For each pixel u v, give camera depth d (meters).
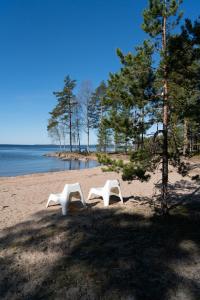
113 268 4.12
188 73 5.36
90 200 8.54
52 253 4.67
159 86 5.71
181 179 12.27
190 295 3.45
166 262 4.28
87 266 4.19
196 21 5.20
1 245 5.05
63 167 26.91
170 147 5.83
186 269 4.06
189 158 5.94
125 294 3.49
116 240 5.18
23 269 4.14
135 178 5.75
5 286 3.70
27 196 9.68
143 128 5.77
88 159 36.50
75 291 3.56
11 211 7.40
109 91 5.75
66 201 7.00
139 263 4.26
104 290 3.57
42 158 41.59
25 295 3.50
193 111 5.25
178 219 6.25
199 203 7.82
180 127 5.70
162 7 5.47
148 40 5.69
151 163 5.84
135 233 5.50
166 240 5.10
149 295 3.46
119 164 5.70
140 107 5.71
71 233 5.59
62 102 40.38
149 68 5.53
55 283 3.75
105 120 5.83
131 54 5.48
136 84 5.46
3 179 15.57
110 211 7.16
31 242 5.16
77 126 43.62
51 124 41.75
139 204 7.84
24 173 21.56
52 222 6.34
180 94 5.41
